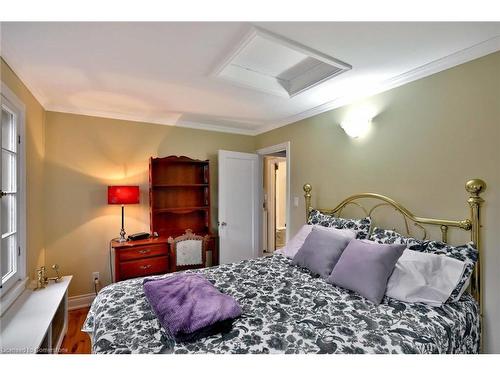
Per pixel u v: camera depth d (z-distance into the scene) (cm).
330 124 288
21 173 211
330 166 288
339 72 210
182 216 366
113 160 321
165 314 133
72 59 186
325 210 289
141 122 340
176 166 364
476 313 160
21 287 207
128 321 137
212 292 155
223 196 377
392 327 131
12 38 158
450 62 185
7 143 197
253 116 339
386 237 208
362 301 160
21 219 212
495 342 163
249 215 403
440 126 192
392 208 225
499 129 163
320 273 202
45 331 156
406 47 173
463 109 179
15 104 197
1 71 174
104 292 178
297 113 325
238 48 171
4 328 158
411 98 212
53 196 287
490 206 166
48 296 205
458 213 182
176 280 173
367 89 242
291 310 149
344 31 155
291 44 165
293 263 231
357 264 175
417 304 155
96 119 312
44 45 167
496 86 164
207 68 203
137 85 235
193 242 332
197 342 119
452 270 161
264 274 209
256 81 242
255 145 429
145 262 298
